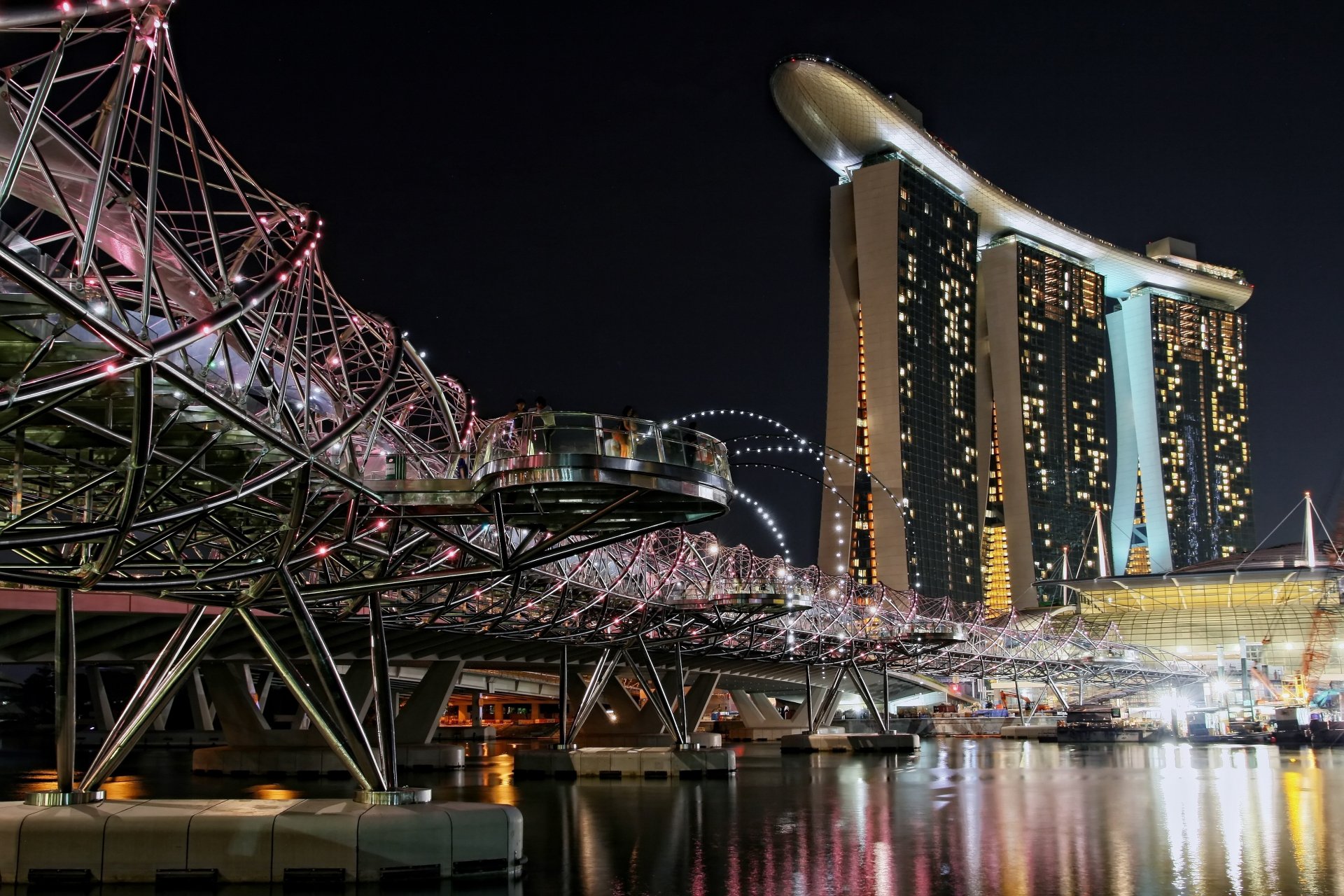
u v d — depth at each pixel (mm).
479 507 31625
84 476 30891
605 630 68625
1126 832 41125
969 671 153625
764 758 97625
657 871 31922
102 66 20281
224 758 74500
